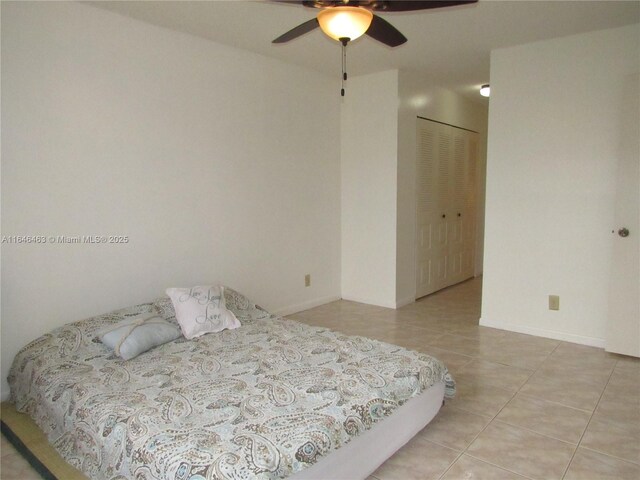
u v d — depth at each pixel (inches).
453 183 205.5
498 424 88.0
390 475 73.2
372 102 168.9
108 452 64.9
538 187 136.3
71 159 104.1
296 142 161.0
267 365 86.0
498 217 144.5
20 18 94.3
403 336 140.1
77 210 106.0
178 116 124.7
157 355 92.4
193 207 130.4
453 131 201.3
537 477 71.9
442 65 156.7
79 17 103.6
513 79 137.3
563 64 128.8
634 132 115.0
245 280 147.5
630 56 119.3
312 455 59.9
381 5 73.5
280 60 151.0
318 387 75.7
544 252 137.1
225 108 136.6
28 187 97.7
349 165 178.9
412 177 175.3
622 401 96.7
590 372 112.0
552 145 132.7
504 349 128.5
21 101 95.4
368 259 177.6
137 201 117.3
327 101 172.1
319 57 147.7
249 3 104.4
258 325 112.4
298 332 106.2
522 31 123.3
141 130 116.9
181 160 126.3
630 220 116.8
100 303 111.9
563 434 84.2
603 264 127.8
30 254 99.3
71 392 77.4
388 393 75.0
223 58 134.6
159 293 123.9
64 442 75.0
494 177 144.0
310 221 169.8
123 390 76.4
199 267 133.5
